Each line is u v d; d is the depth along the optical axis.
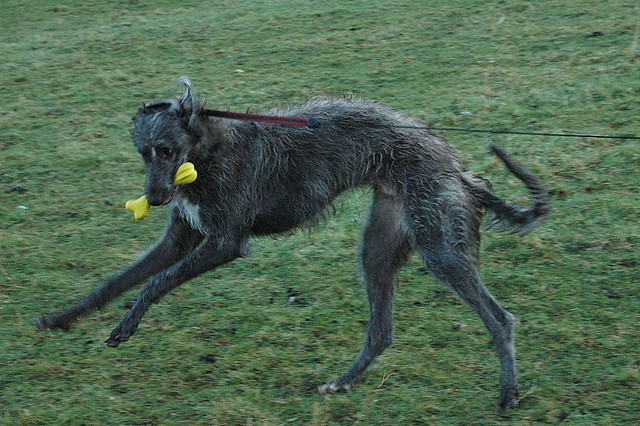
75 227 15.63
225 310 12.98
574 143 17.53
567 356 11.55
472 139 17.92
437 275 10.88
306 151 11.35
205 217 11.09
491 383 11.08
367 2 26.94
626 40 22.11
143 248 14.88
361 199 15.23
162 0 29.11
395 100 19.77
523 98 19.42
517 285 13.34
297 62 22.45
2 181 17.38
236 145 11.12
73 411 10.59
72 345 12.14
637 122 18.08
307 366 11.62
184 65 22.80
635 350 11.55
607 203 15.38
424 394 10.87
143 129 10.40
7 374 11.43
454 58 21.98
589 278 13.38
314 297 13.27
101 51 24.23
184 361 11.73
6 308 13.06
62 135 19.25
